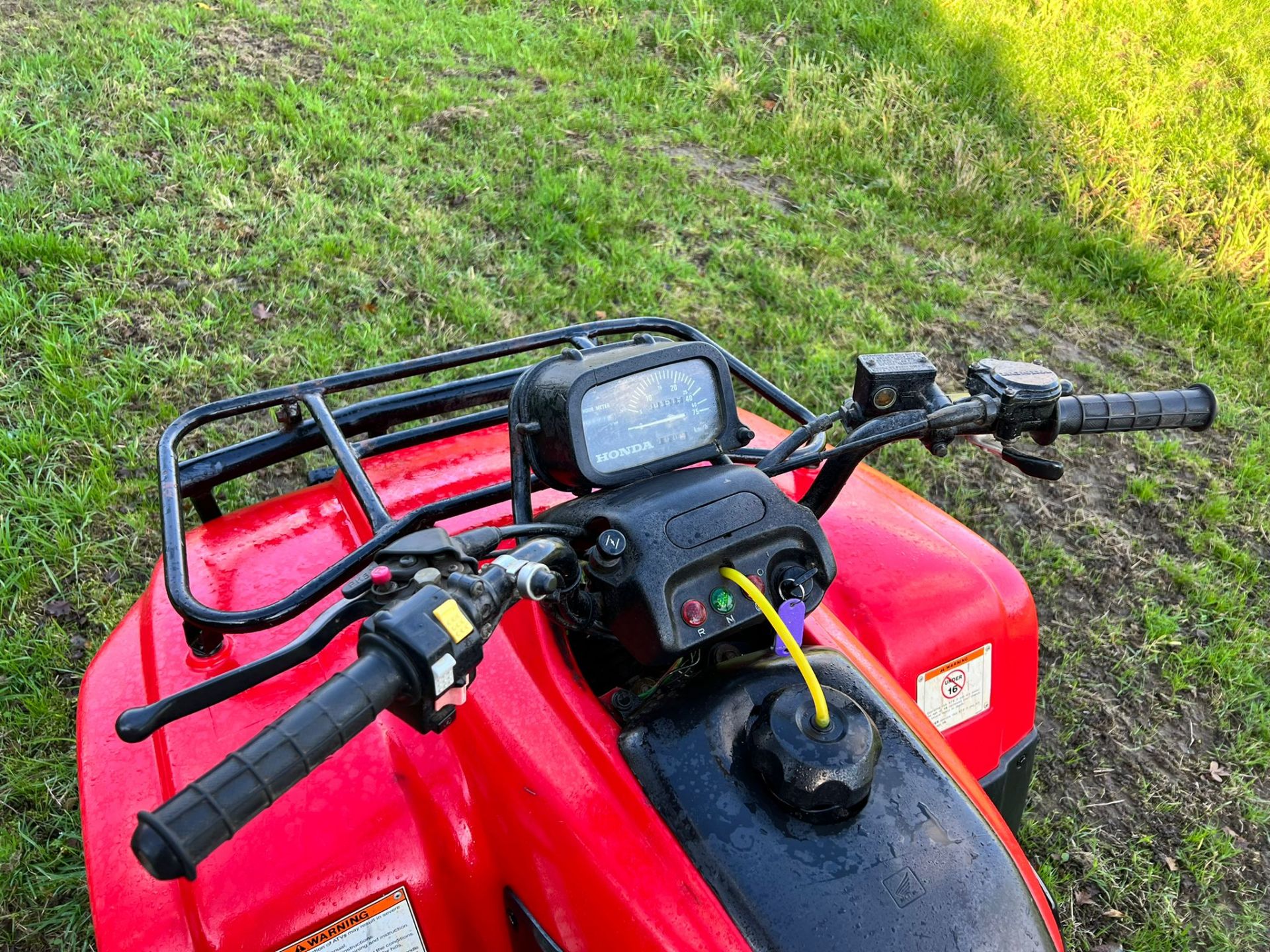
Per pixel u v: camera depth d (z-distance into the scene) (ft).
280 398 7.78
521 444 6.20
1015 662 8.43
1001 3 28.84
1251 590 13.89
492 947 6.20
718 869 4.99
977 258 20.07
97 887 5.94
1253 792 11.30
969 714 8.09
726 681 5.62
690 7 26.73
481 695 6.20
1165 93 25.67
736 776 5.24
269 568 7.79
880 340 17.15
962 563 8.49
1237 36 28.53
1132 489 15.29
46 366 13.25
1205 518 14.90
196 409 7.54
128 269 14.76
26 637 10.68
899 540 8.62
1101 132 24.18
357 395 13.85
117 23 20.29
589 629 5.33
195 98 18.72
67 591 11.20
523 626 6.35
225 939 5.62
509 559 4.61
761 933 4.80
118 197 16.01
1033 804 10.99
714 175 20.81
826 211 20.34
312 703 3.75
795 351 16.48
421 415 8.53
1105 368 17.78
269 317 14.74
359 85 20.27
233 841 5.95
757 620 5.33
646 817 5.26
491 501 7.02
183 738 6.47
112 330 13.98
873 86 24.00
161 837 3.35
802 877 4.90
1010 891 5.05
